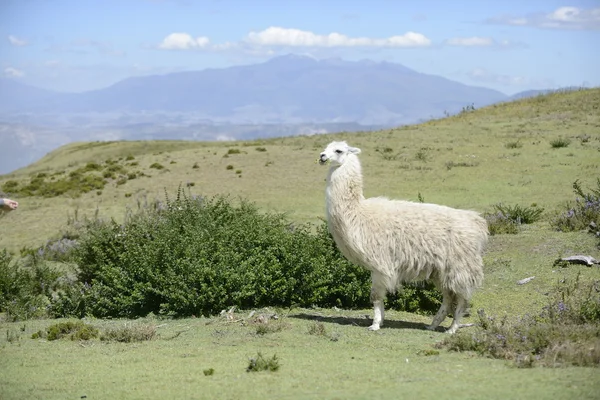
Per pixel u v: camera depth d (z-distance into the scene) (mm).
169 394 7383
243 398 7066
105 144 68000
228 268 12828
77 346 10273
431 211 10898
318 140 43406
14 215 29047
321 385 7434
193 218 15031
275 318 11695
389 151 35812
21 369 8883
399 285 11352
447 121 51594
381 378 7625
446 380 7328
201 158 37719
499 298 13273
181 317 12461
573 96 53000
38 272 17156
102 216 27000
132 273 13414
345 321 11805
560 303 10609
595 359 7711
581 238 15938
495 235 17719
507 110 51469
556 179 26969
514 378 7211
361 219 10891
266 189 29406
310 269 13297
